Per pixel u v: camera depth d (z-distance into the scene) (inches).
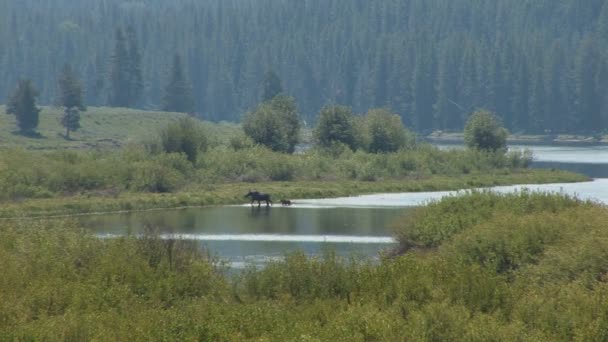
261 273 3449.8
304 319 2812.5
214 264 3777.1
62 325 2662.4
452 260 3501.5
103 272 3353.8
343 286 3213.6
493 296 2950.3
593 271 3371.1
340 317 2709.2
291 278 3312.0
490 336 2571.4
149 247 3705.7
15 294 3038.9
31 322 2785.4
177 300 3240.7
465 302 2918.3
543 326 2684.5
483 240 3887.8
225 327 2684.5
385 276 3179.1
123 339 2593.5
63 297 3085.6
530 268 3548.2
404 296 2925.7
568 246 3595.0
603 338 2578.7
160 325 2719.0
